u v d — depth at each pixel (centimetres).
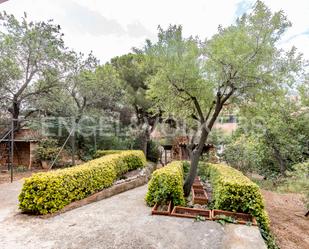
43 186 445
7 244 323
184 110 722
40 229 377
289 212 718
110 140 1397
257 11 546
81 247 318
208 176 982
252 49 549
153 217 447
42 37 926
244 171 1136
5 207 484
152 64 671
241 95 630
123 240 342
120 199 602
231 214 465
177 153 1574
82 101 1276
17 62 946
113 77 1280
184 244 335
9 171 962
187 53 614
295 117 1072
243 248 323
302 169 693
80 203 524
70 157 1222
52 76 1007
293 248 465
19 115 1104
